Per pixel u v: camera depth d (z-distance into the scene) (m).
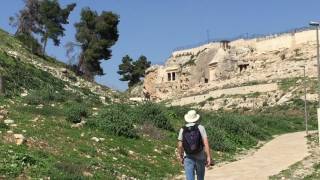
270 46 125.81
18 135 19.20
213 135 32.28
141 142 26.34
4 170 14.67
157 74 142.25
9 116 25.00
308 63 113.12
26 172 15.01
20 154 16.25
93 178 16.16
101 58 95.31
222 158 28.61
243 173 22.61
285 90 102.25
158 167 22.14
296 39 121.56
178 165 23.66
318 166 24.36
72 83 51.22
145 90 142.38
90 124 26.58
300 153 31.89
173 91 135.25
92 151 20.84
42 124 24.36
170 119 36.22
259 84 108.94
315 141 40.69
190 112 14.19
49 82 44.97
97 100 43.56
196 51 140.38
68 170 16.23
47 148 19.16
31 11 78.56
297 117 80.94
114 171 18.44
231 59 127.19
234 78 122.06
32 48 64.44
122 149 23.27
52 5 79.94
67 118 27.58
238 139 37.19
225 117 41.97
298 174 22.06
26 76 41.81
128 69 160.00
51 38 79.75
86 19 96.31
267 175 21.92
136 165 21.28
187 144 13.77
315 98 94.25
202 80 131.50
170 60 144.38
